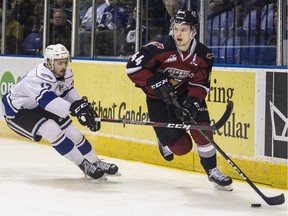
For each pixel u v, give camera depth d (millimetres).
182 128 8094
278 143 9094
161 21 11195
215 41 10539
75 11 12711
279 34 9484
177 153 8641
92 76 12086
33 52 13742
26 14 13859
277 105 9102
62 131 8992
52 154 11781
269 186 9180
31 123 8930
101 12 12273
